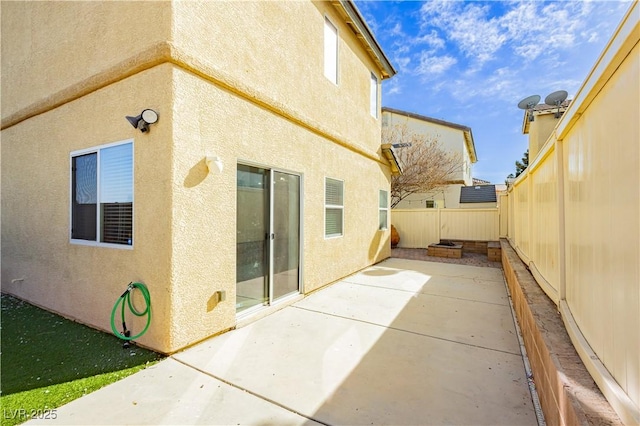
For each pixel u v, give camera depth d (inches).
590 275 89.0
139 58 146.5
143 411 102.8
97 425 95.9
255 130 188.1
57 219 194.5
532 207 206.8
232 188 171.6
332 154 281.6
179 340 143.8
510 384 119.2
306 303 224.4
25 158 217.2
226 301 168.1
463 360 138.9
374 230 386.0
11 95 227.8
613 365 71.9
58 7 193.8
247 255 188.4
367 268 361.7
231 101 171.3
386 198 436.5
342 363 135.8
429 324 183.6
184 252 145.3
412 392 114.2
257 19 191.6
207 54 156.9
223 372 127.7
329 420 99.1
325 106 269.1
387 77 418.6
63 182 190.5
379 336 165.5
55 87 194.5
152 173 145.1
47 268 201.2
